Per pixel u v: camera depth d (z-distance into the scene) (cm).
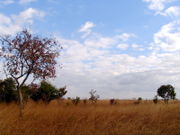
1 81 2197
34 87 1614
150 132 1117
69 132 1072
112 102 2914
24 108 1519
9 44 1498
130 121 1329
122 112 1509
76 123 1182
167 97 4059
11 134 1010
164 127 1218
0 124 1094
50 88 2606
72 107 1634
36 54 1520
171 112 1611
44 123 1180
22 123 1163
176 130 1166
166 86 4091
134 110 1580
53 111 1424
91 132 1098
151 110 1620
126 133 1096
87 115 1370
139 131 1133
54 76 1568
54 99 2731
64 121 1233
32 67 1512
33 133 1034
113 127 1199
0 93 2161
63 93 2784
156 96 3444
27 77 1523
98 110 1513
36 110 1455
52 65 1552
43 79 1570
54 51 1567
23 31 1518
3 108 1497
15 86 2227
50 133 1050
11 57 1498
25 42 1502
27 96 2084
